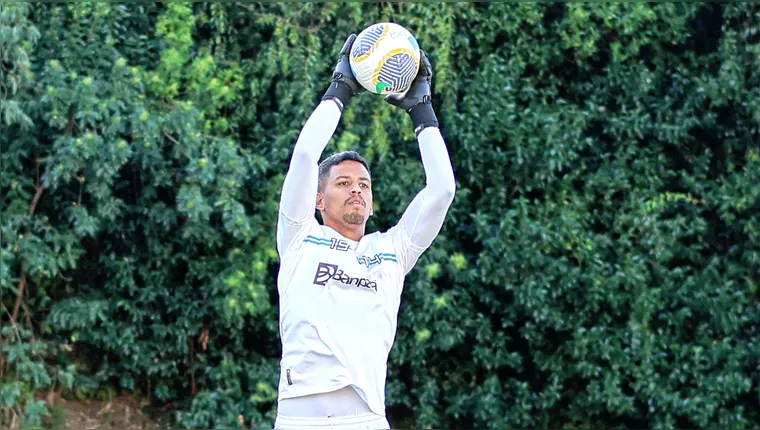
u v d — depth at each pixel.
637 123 33.66
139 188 33.84
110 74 31.58
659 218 34.19
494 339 34.44
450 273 33.81
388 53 14.49
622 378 33.69
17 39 28.86
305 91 32.34
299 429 13.91
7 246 30.84
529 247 33.03
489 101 33.47
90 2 31.88
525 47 34.34
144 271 33.59
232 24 33.97
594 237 33.66
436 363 35.44
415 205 14.94
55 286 34.09
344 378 13.86
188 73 32.16
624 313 34.41
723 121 35.09
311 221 14.43
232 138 33.03
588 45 33.62
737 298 33.41
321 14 33.09
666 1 33.91
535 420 34.66
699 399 33.09
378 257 14.56
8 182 31.42
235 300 31.88
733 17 34.00
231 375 33.88
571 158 33.47
